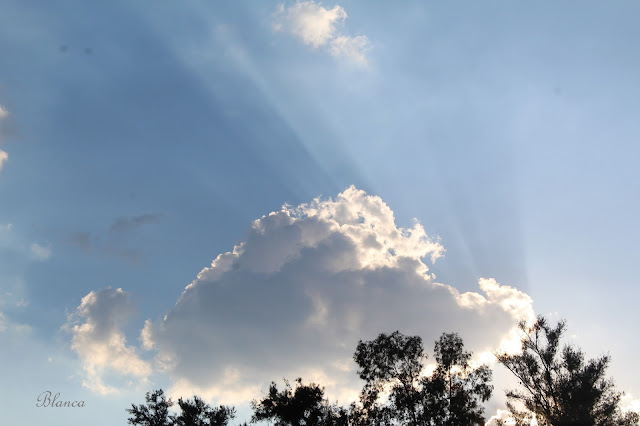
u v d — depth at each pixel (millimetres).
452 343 37219
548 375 33062
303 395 35750
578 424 30156
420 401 35781
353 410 36594
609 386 31828
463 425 34281
